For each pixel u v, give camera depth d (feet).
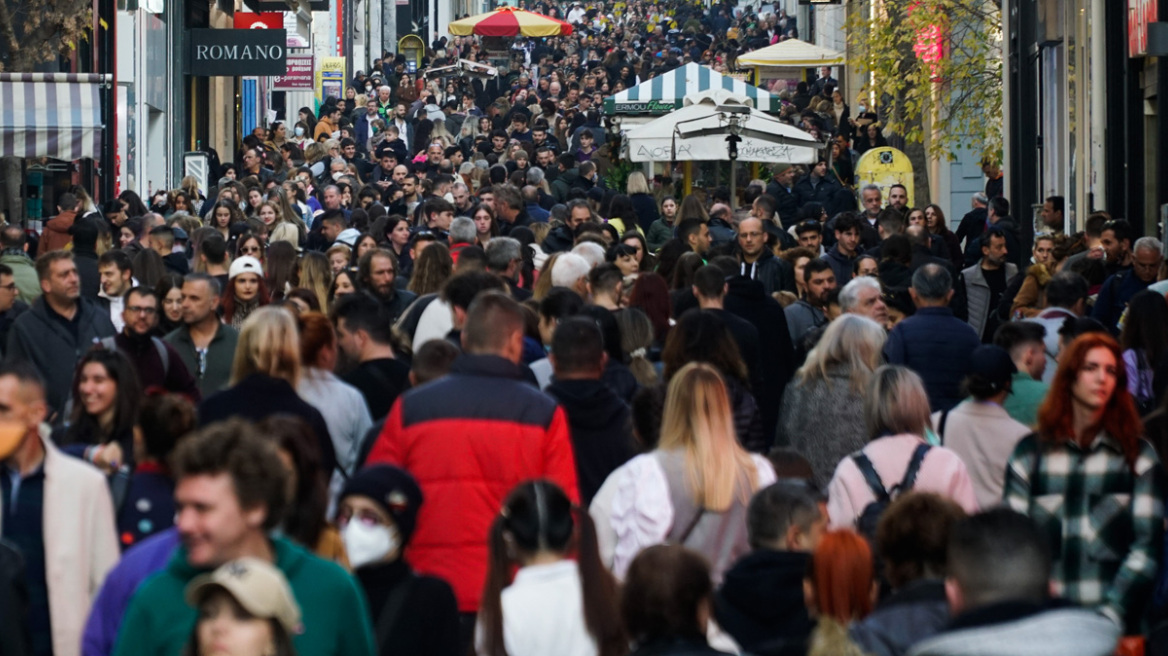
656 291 96.32
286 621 36.99
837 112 356.79
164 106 261.24
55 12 187.93
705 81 252.83
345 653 43.19
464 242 123.13
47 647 55.31
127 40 233.14
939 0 257.75
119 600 47.42
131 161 235.81
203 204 195.11
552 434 61.36
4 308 101.81
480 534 60.08
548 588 48.39
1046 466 60.49
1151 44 132.05
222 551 40.65
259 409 64.34
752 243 124.36
